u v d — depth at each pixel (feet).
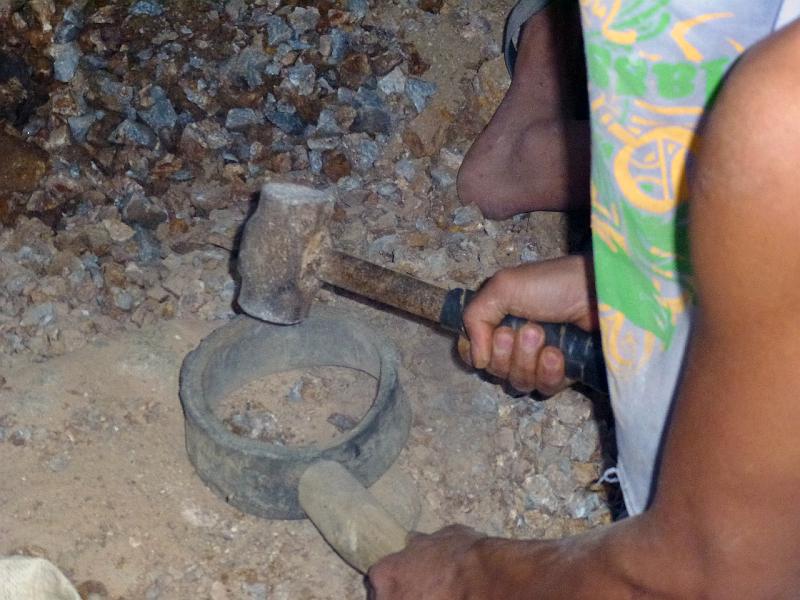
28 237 7.68
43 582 5.32
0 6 8.60
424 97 8.77
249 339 6.78
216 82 8.71
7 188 7.86
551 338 5.76
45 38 8.60
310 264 5.85
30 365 6.97
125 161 8.21
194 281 7.59
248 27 9.05
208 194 8.14
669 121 3.96
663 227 4.08
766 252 2.71
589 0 3.95
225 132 8.49
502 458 6.75
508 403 7.02
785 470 3.03
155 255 7.72
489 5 9.30
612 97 4.05
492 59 8.89
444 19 9.20
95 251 7.66
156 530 6.18
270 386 7.09
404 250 7.88
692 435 3.16
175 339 7.24
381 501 6.36
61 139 8.20
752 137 2.65
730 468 3.09
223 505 6.34
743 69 2.72
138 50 8.77
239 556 6.14
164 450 6.59
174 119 8.45
